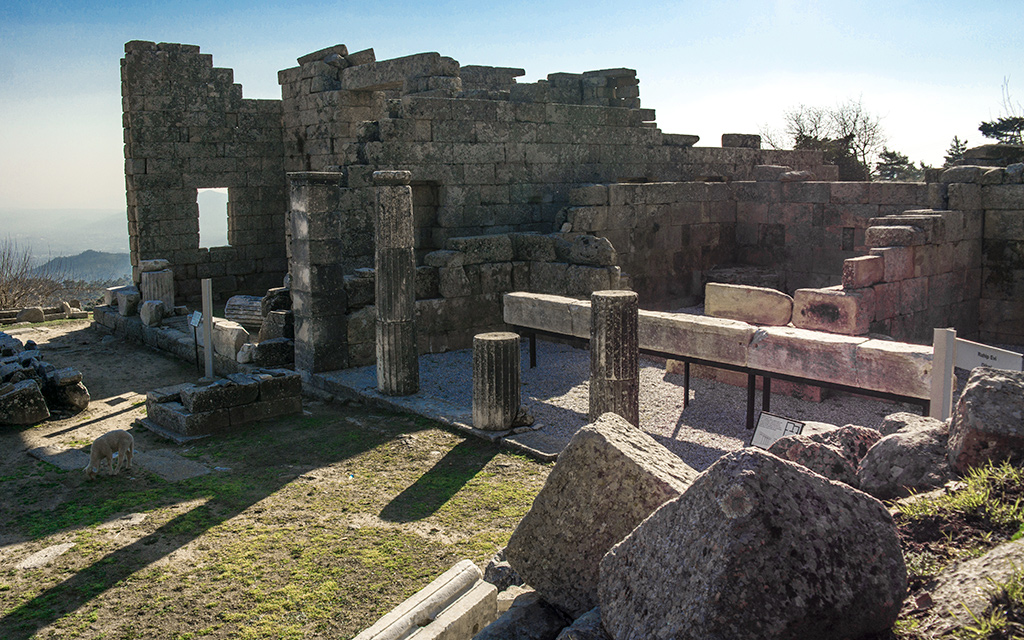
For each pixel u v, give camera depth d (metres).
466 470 9.23
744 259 20.92
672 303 19.52
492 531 7.55
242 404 11.09
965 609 2.89
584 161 18.80
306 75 21.64
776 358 9.91
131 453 9.23
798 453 5.16
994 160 17.31
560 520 4.17
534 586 4.25
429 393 12.39
